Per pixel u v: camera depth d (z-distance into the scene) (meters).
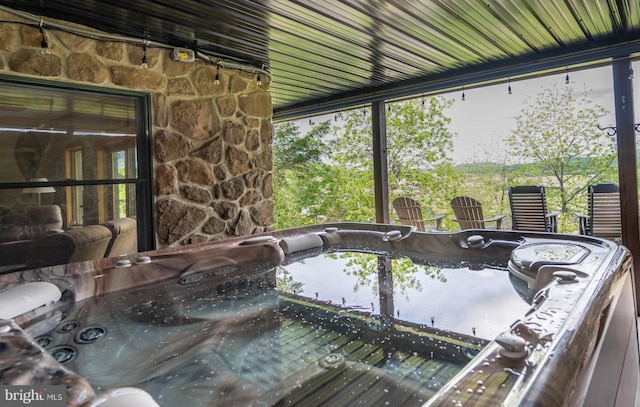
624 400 1.18
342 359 1.42
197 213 3.20
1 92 2.30
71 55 2.51
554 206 5.53
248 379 1.31
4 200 2.33
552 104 5.45
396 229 3.07
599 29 2.85
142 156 2.91
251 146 3.64
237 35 2.83
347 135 7.51
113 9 2.33
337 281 2.40
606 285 1.27
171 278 2.25
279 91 4.80
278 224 8.78
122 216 2.82
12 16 2.27
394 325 1.70
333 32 2.79
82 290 1.88
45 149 2.48
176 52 3.00
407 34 2.85
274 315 1.88
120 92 2.77
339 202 7.73
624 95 3.10
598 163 5.14
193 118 3.17
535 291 1.71
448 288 2.12
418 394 1.15
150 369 1.39
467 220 4.58
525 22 2.68
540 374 0.76
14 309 1.50
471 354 1.38
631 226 3.10
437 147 6.47
